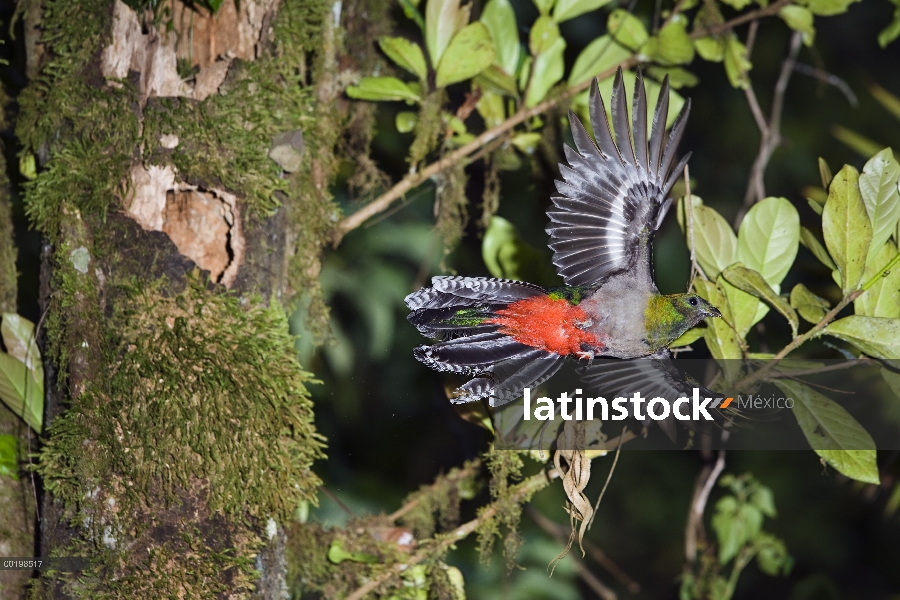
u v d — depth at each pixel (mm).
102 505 5375
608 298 6250
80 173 5562
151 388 5449
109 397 5441
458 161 8117
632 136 6270
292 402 5832
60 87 5676
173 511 5430
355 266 10234
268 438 5656
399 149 9945
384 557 7391
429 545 7188
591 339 6246
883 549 12609
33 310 9492
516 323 6289
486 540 7066
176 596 5363
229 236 5789
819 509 12859
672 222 11750
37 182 5602
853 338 6160
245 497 5559
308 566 7492
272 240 5918
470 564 9914
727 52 8695
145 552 5375
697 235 6836
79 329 5477
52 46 5895
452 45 7477
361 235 10086
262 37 5930
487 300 6379
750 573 12875
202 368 5527
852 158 12977
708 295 6582
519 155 9672
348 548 7441
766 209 6734
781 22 12883
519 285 6375
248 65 5844
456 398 6211
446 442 10516
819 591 11664
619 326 6254
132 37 5680
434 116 7871
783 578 12711
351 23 8141
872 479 6086
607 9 10750
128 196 5570
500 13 8156
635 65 8297
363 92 7648
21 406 6070
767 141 9641
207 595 5418
